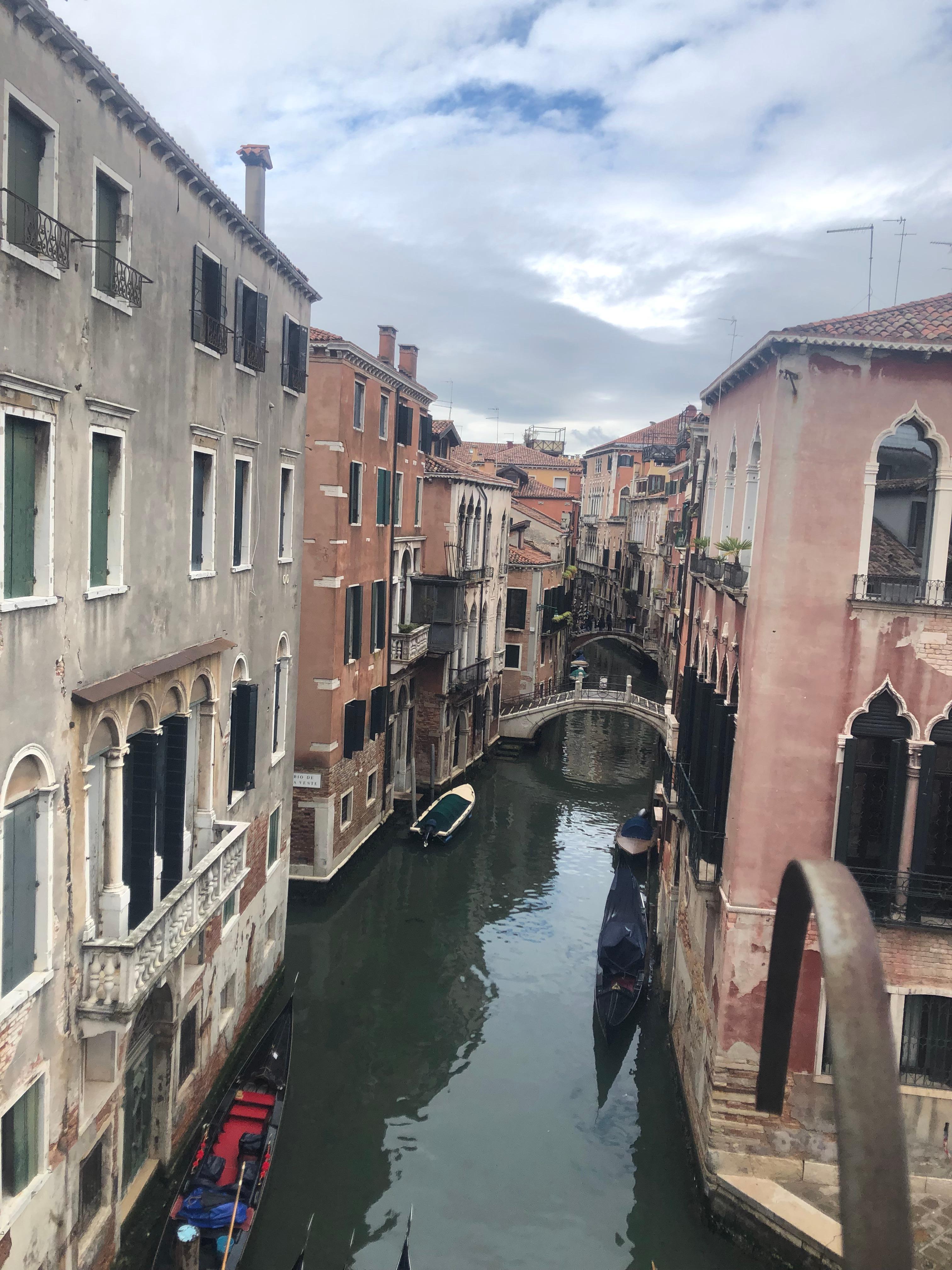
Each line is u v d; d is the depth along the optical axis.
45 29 8.16
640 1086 17.30
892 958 12.38
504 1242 13.38
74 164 8.91
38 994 8.87
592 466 87.31
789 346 11.93
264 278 15.14
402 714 31.52
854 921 1.80
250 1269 12.44
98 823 10.32
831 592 12.26
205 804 13.55
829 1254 11.82
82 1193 10.48
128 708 10.52
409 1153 15.15
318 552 22.69
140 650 10.93
